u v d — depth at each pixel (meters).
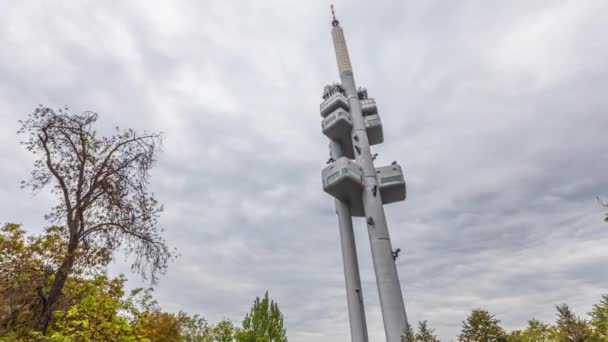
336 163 53.69
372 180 54.22
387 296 42.81
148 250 14.35
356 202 57.09
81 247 13.43
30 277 11.84
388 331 40.59
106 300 10.69
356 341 44.94
